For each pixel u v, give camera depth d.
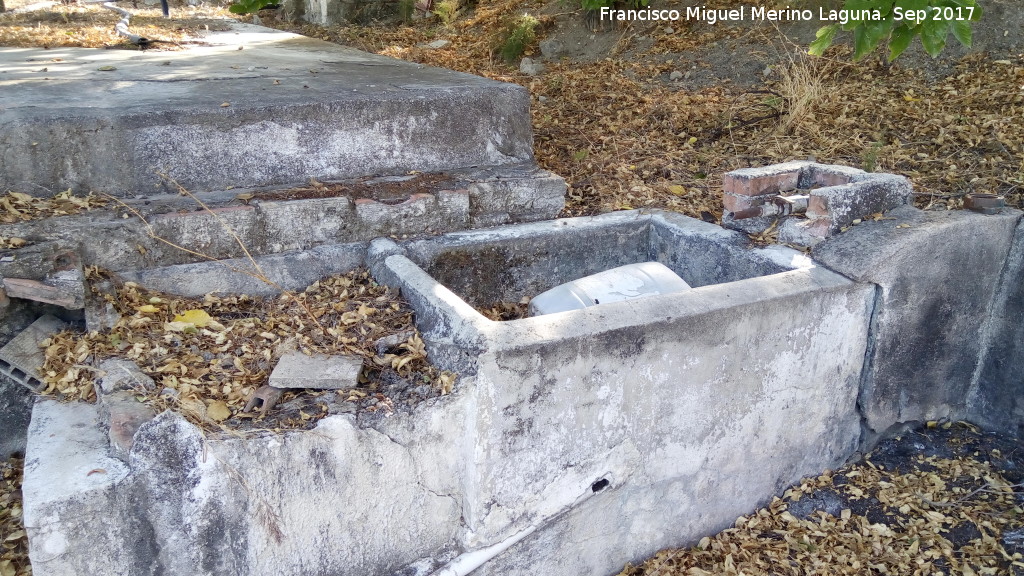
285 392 2.68
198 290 3.26
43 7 7.85
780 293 3.09
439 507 2.77
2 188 3.18
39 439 2.41
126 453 2.28
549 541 2.96
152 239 3.16
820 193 3.49
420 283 3.11
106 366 2.71
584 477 2.91
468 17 9.62
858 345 3.44
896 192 3.69
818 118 5.36
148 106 3.45
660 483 3.13
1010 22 5.72
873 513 3.39
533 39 8.09
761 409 3.26
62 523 2.14
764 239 3.72
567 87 6.59
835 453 3.63
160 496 2.26
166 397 2.56
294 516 2.49
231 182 3.57
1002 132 4.66
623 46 7.40
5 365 2.83
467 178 3.98
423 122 3.95
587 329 2.70
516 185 4.00
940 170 4.40
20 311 2.94
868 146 4.88
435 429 2.66
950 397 3.86
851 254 3.34
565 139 5.35
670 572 3.19
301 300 3.28
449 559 2.81
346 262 3.51
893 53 3.67
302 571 2.56
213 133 3.48
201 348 2.91
